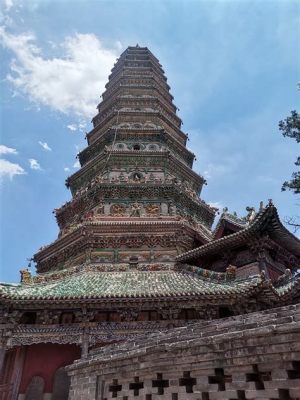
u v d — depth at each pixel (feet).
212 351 20.61
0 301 67.41
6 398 67.72
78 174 127.24
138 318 72.33
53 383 69.46
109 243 93.81
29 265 98.22
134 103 146.51
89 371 30.55
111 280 79.61
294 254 93.09
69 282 79.15
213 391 20.31
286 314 20.27
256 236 81.00
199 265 91.71
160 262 90.68
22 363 71.20
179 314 72.38
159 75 176.55
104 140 129.90
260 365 18.30
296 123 70.23
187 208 112.88
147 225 94.68
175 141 133.08
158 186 108.47
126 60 175.73
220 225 96.32
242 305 69.05
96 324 70.28
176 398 22.25
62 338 68.95
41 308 69.82
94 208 106.63
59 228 118.73
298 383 16.51
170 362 23.12
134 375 25.85
